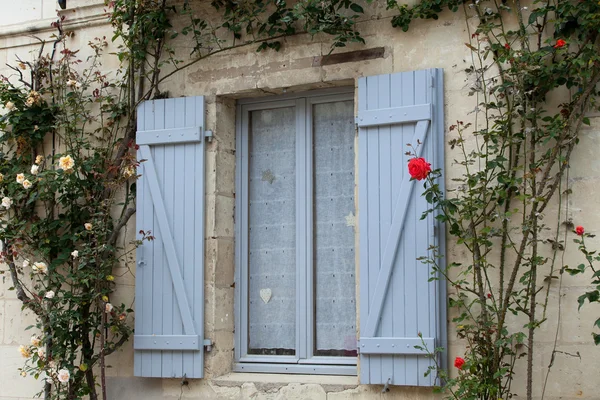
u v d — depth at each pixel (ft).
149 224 15.85
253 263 16.06
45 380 16.29
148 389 15.80
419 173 12.58
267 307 15.87
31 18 17.95
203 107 15.81
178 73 16.31
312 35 15.21
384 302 13.91
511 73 13.24
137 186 16.03
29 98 16.69
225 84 15.87
